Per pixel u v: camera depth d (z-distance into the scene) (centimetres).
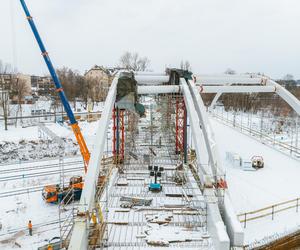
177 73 2056
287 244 1491
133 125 2788
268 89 2409
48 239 1844
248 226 1588
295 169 2452
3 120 5172
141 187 1798
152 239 1232
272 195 1969
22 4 1981
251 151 2952
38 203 2328
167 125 2848
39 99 7931
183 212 1464
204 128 1675
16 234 1909
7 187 2612
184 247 1196
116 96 1798
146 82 2208
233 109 6856
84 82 7688
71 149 3703
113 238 1259
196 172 1944
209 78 2336
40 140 3906
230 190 2036
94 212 1318
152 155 2328
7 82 7206
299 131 4616
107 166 2106
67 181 2712
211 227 1257
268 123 5284
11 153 3525
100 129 1480
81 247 1053
